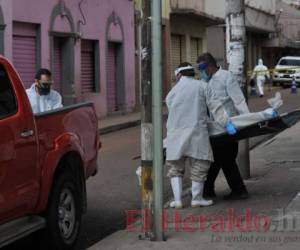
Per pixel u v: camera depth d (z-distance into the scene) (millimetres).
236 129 8016
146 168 6574
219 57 39500
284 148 13695
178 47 33281
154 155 6523
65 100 22094
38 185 6211
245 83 9938
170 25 31516
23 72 19734
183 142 8031
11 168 5770
